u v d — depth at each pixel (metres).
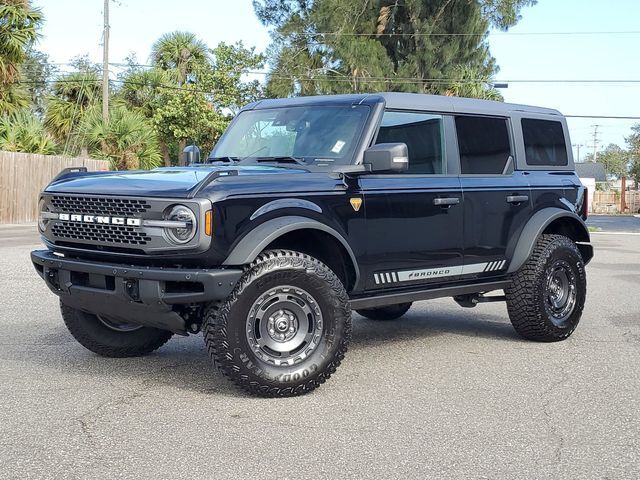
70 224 5.62
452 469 4.10
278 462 4.16
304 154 6.24
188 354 6.77
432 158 6.60
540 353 7.00
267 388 5.30
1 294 9.87
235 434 4.61
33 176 26.72
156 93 40.91
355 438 4.57
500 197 7.02
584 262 8.12
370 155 5.83
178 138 40.03
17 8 24.55
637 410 5.22
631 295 10.89
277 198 5.43
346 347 5.55
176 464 4.11
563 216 7.58
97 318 6.41
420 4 46.81
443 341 7.55
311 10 50.56
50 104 36.41
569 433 4.72
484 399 5.45
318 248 5.94
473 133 6.99
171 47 44.22
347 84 46.84
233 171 5.37
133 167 32.25
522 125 7.51
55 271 5.77
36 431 4.62
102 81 36.53
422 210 6.35
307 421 4.89
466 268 6.80
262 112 6.84
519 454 4.34
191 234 5.07
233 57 41.81
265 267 5.25
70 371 6.08
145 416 4.95
